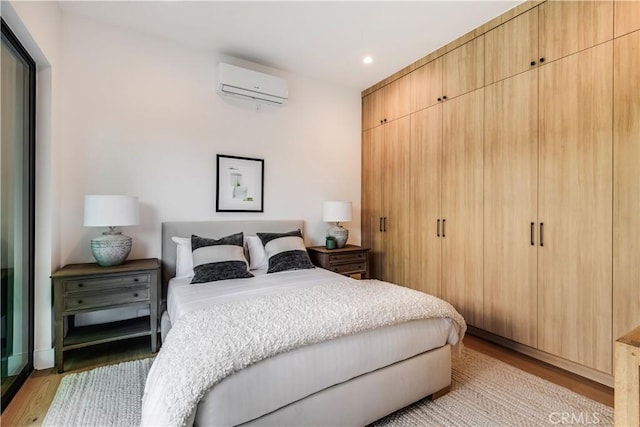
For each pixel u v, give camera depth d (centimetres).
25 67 214
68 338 240
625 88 200
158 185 304
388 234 391
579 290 222
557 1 232
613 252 206
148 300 253
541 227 242
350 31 293
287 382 140
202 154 326
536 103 245
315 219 402
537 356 247
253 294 225
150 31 294
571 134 225
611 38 206
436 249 329
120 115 286
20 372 206
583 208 219
